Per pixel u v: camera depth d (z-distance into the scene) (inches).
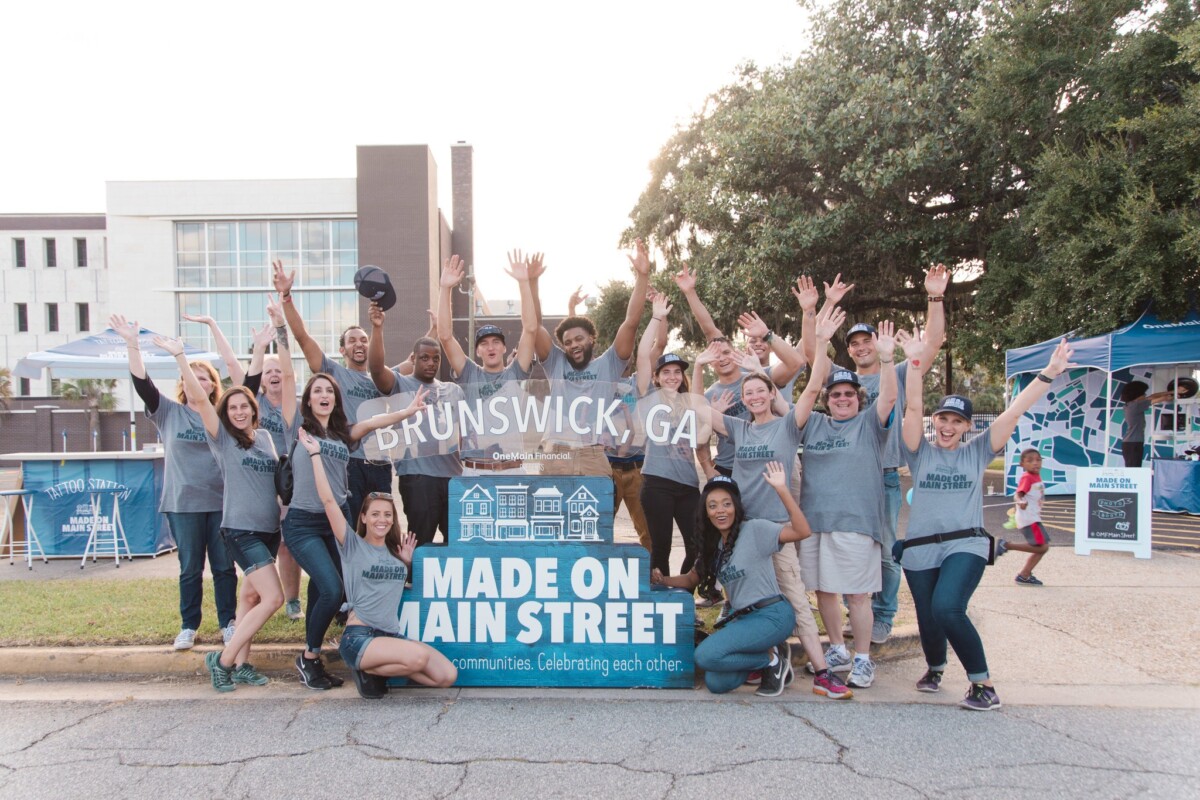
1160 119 452.4
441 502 227.0
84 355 423.8
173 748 154.5
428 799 132.7
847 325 725.9
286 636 215.8
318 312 1600.6
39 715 173.3
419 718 171.2
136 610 241.3
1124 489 336.5
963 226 579.2
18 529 363.9
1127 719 167.8
